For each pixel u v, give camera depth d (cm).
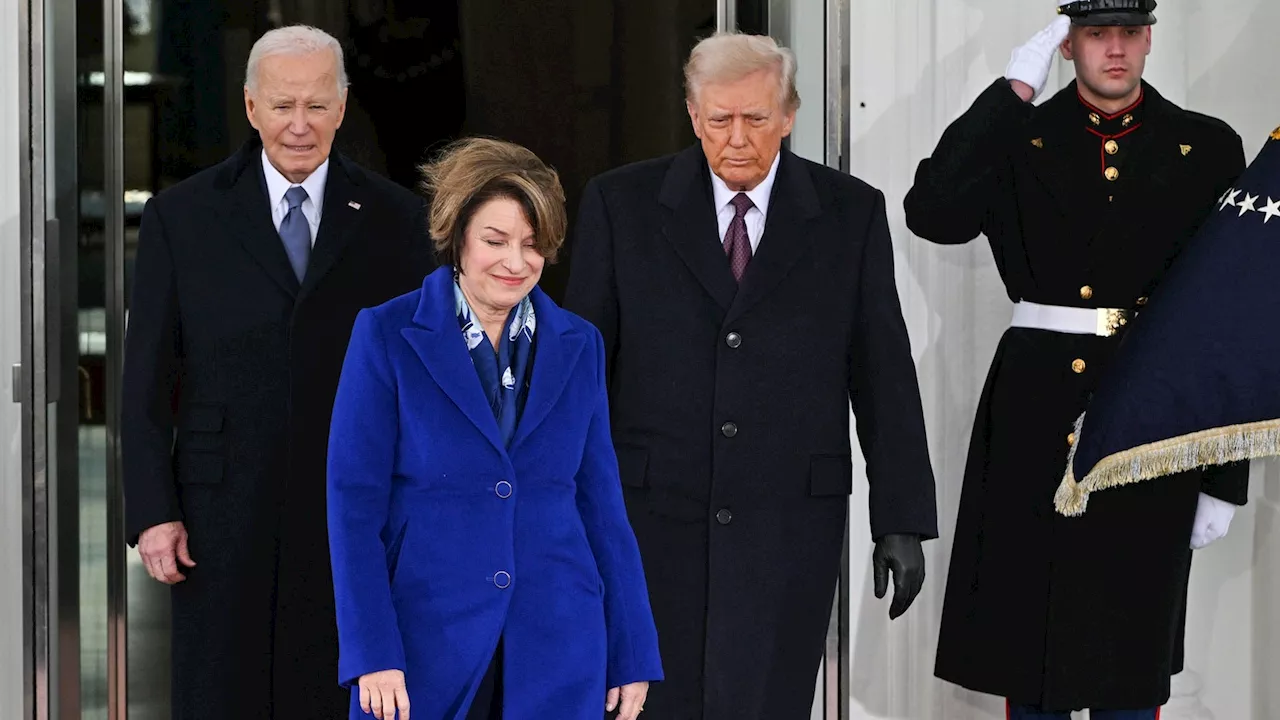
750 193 1243
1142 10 1268
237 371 1270
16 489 1412
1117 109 1305
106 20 1444
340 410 966
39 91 1332
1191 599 1550
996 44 1502
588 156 1550
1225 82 1530
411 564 959
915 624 1522
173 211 1286
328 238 1293
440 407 966
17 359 1418
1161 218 1290
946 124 1507
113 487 1445
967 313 1510
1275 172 1235
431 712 954
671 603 1216
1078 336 1293
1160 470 1223
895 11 1503
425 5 1527
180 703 1280
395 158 1537
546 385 989
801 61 1495
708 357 1214
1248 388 1213
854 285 1229
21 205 1330
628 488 1220
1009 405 1313
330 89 1288
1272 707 1504
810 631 1221
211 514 1265
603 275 1234
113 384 1448
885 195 1512
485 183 952
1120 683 1289
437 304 978
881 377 1219
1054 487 1290
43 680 1363
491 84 1539
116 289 1453
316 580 1273
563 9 1538
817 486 1212
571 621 979
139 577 1484
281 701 1280
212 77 1487
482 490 967
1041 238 1305
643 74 1547
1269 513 1512
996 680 1312
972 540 1339
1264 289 1220
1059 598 1288
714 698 1207
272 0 1499
